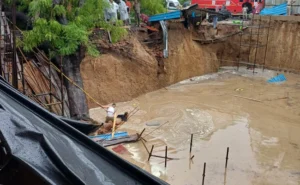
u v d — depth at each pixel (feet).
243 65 110.93
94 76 74.28
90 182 13.15
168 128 65.21
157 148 56.95
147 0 91.20
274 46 108.17
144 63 83.71
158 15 86.99
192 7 90.48
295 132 65.87
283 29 106.93
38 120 15.78
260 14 112.37
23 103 16.85
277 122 70.33
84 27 53.78
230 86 93.25
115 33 60.13
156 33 89.92
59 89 56.49
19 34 56.95
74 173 12.22
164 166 51.52
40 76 54.29
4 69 43.29
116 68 77.66
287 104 80.48
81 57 58.65
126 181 14.20
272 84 95.81
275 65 108.47
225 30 107.65
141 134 58.90
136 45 83.15
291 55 105.91
